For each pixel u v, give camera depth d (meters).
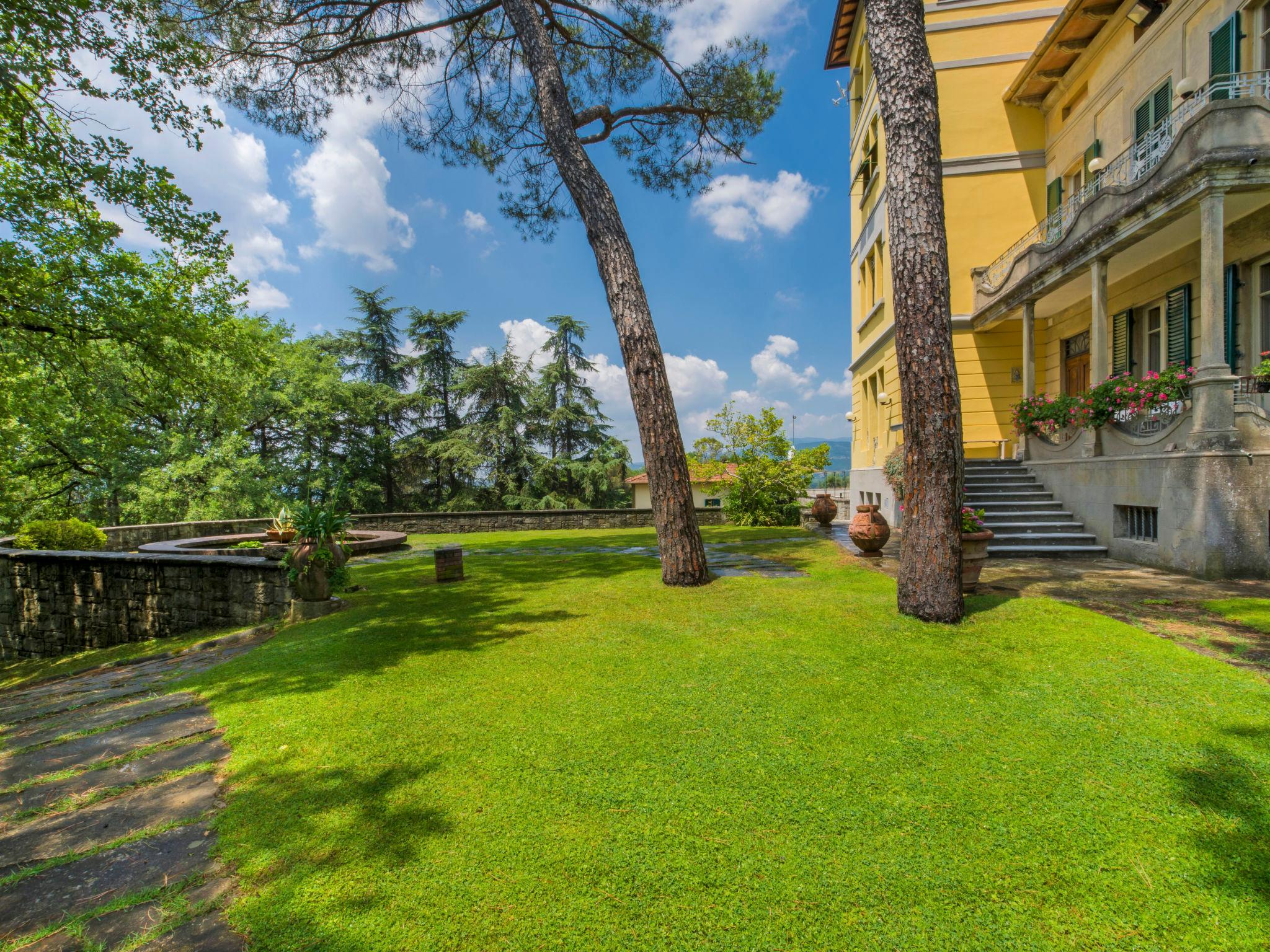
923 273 4.86
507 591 7.09
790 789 2.51
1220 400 6.77
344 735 3.18
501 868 2.08
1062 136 12.73
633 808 2.40
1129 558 8.03
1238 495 6.64
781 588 6.55
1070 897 1.88
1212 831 2.17
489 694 3.66
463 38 10.14
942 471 4.84
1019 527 9.16
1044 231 12.49
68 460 20.33
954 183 13.57
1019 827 2.23
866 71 15.60
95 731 3.63
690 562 6.92
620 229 7.30
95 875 2.19
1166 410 7.75
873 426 16.83
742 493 18.56
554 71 7.63
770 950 1.70
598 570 8.77
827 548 10.54
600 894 1.94
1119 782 2.50
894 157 5.02
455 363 33.75
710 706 3.37
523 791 2.56
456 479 33.28
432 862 2.12
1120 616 5.09
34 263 10.55
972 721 3.09
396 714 3.42
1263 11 8.16
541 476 31.28
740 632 4.85
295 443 27.95
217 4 8.53
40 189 9.23
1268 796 2.37
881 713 3.21
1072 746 2.81
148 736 3.48
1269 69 8.12
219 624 7.84
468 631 5.19
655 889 1.96
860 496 17.95
